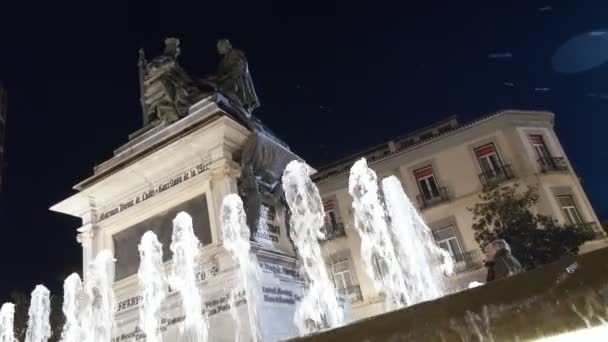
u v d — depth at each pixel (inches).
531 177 812.0
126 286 190.1
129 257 198.5
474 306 52.1
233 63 251.0
